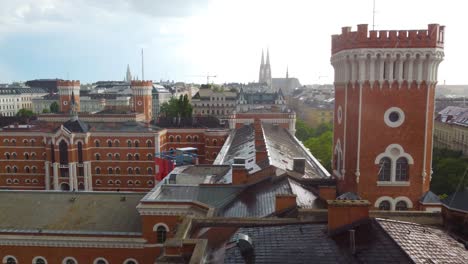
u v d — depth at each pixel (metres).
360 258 23.00
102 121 145.50
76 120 122.62
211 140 128.88
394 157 43.28
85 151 119.88
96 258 50.41
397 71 42.03
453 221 31.84
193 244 26.83
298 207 36.75
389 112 42.62
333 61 48.56
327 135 143.00
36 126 131.25
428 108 42.50
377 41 41.41
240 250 25.27
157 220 48.69
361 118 42.84
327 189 44.00
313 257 23.67
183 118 140.62
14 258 50.94
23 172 126.00
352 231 24.41
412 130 42.84
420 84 42.06
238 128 122.31
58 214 54.44
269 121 123.12
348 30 44.00
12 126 129.62
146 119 176.88
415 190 43.66
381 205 44.03
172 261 26.16
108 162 123.06
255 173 50.72
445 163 102.94
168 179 56.91
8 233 50.78
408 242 24.53
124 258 50.03
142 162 122.50
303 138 183.88
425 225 31.19
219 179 57.53
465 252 25.30
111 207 55.72
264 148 64.56
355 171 44.06
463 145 134.88
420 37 41.16
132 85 175.00
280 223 30.80
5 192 59.28
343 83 45.97
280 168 51.78
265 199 43.53
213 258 26.11
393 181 43.62
